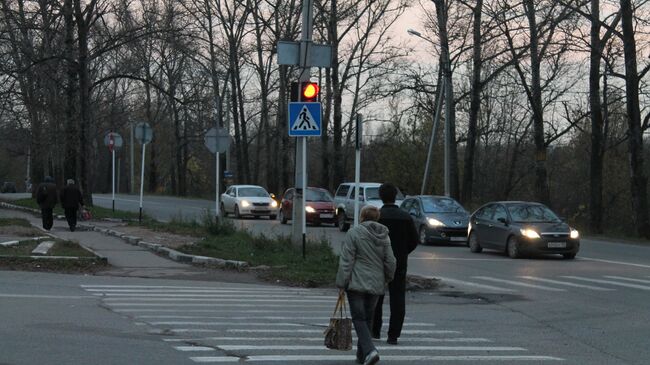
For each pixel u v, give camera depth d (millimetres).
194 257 24281
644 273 24469
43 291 17688
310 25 23844
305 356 11242
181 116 103438
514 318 15773
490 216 31250
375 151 84188
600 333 14023
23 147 65438
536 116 52250
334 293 19219
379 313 12992
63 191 35219
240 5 72625
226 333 13000
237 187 54719
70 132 46094
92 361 10438
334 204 45156
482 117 88500
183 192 105000
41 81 46406
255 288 19766
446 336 13492
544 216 30297
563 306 17516
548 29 48969
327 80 71062
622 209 71312
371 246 10930
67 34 44750
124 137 116312
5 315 14094
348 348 10625
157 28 44656
